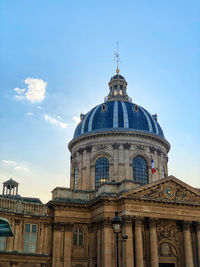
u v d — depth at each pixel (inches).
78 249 1258.6
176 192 1234.6
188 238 1208.2
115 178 1455.5
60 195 1302.9
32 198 1449.3
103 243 1141.7
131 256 1091.3
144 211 1168.2
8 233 793.6
